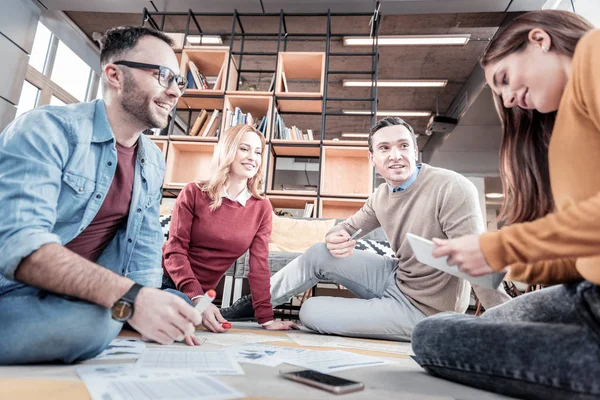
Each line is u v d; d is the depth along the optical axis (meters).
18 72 4.04
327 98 3.46
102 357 0.69
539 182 0.70
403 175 1.39
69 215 0.84
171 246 1.42
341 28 4.93
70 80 5.37
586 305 0.49
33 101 4.77
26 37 4.14
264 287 1.54
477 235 0.53
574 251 0.45
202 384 0.51
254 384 0.54
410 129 1.44
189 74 3.58
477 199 1.30
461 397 0.54
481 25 4.83
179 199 1.51
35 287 0.63
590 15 3.17
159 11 4.18
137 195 1.01
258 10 4.03
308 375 0.59
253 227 1.58
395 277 1.49
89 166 0.86
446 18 4.74
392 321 1.34
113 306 0.62
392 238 1.48
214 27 5.00
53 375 0.54
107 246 1.01
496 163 7.59
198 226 1.50
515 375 0.54
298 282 1.61
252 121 3.43
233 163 1.56
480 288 1.12
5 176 0.65
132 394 0.45
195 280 1.33
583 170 0.51
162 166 1.15
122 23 5.13
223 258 1.54
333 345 1.08
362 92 6.62
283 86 3.63
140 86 0.90
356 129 8.12
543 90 0.58
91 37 5.44
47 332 0.59
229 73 3.56
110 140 0.90
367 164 3.45
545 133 0.69
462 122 6.32
